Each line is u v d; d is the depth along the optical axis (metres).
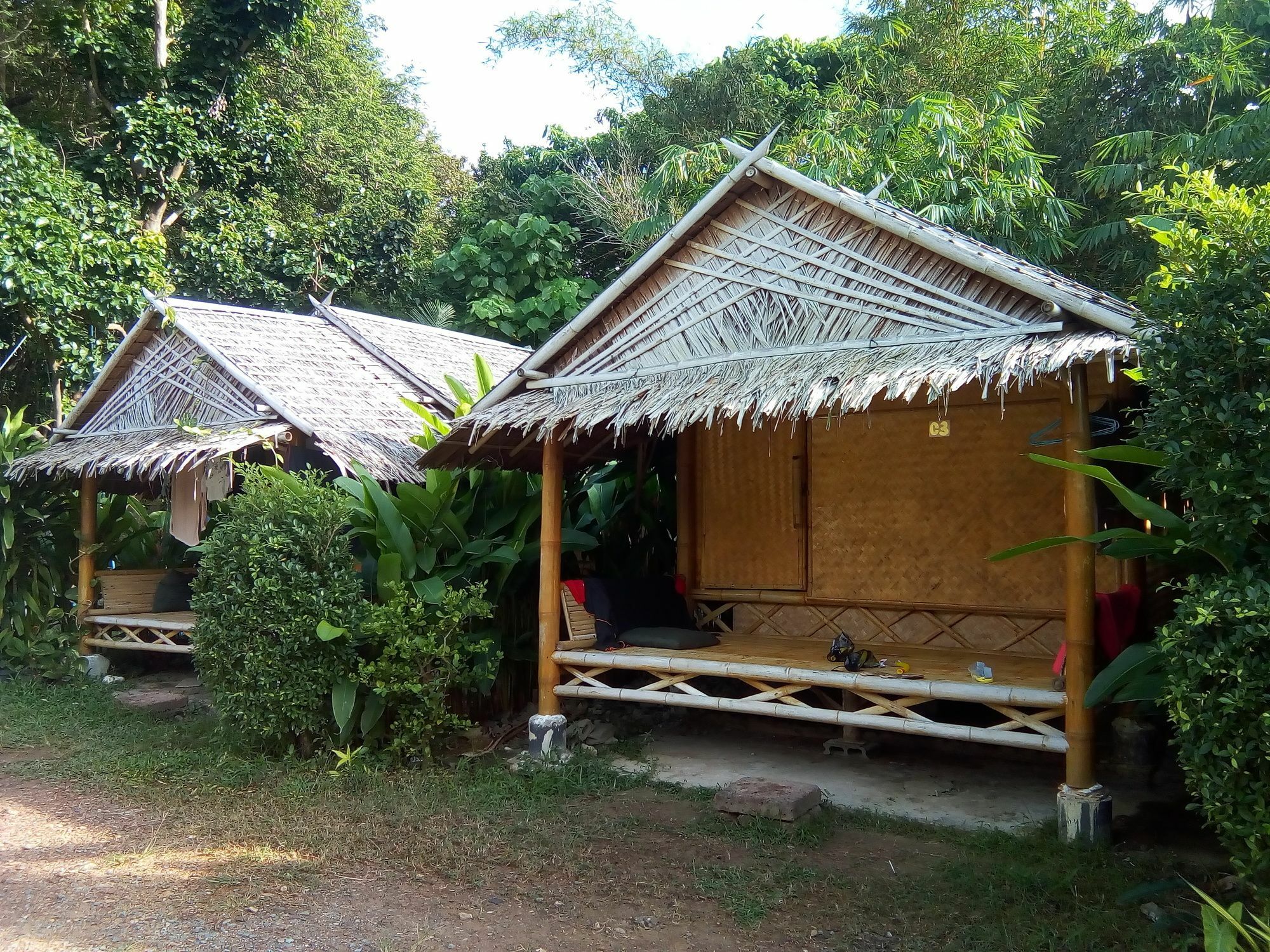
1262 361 3.26
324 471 7.89
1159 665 3.82
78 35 13.66
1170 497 5.83
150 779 5.73
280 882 4.18
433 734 5.93
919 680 4.95
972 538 6.38
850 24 16.89
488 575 6.91
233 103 15.06
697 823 4.85
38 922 3.77
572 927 3.74
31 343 11.36
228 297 14.77
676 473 7.81
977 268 4.86
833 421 6.97
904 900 3.89
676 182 14.73
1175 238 3.66
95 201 12.02
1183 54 12.43
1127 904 3.75
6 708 7.62
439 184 23.47
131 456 8.02
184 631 8.34
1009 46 14.29
